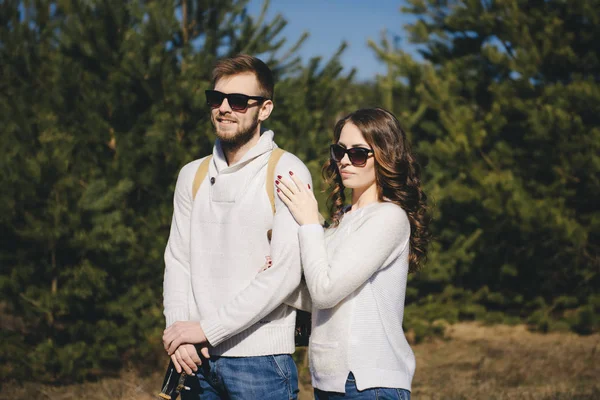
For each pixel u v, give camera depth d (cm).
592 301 898
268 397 236
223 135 244
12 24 739
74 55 682
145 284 658
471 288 1005
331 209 265
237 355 236
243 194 242
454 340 890
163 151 654
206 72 697
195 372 246
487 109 1045
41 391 560
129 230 629
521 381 633
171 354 235
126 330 627
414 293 927
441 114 978
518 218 882
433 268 905
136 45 663
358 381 212
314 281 217
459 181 976
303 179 241
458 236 962
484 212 912
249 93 244
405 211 236
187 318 246
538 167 942
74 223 591
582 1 904
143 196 689
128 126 672
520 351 780
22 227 596
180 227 258
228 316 230
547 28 930
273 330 238
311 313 242
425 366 748
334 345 218
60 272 611
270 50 764
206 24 734
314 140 749
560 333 908
